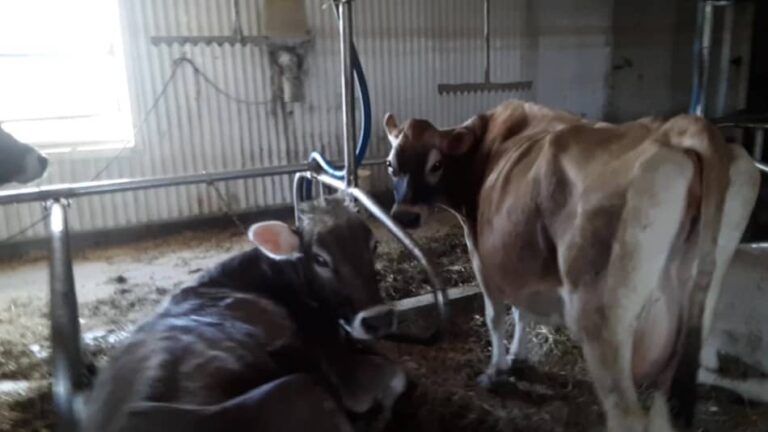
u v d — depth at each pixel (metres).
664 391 2.14
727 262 2.14
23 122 6.02
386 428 2.56
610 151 1.99
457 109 8.15
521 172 2.30
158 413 1.36
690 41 8.71
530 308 2.46
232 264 2.36
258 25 6.60
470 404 2.72
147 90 6.20
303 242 2.26
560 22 9.01
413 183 2.93
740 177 2.06
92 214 6.11
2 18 5.80
